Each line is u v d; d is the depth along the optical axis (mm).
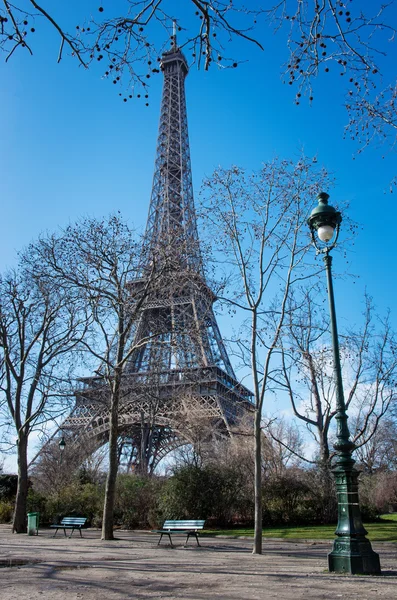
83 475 56719
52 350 40125
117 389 32906
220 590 11898
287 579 13695
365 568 14844
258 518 23750
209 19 9242
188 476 39000
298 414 39969
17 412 39531
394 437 67875
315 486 41531
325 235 17750
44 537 33062
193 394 54344
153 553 22828
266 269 27781
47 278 37344
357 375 38812
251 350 26812
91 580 13766
